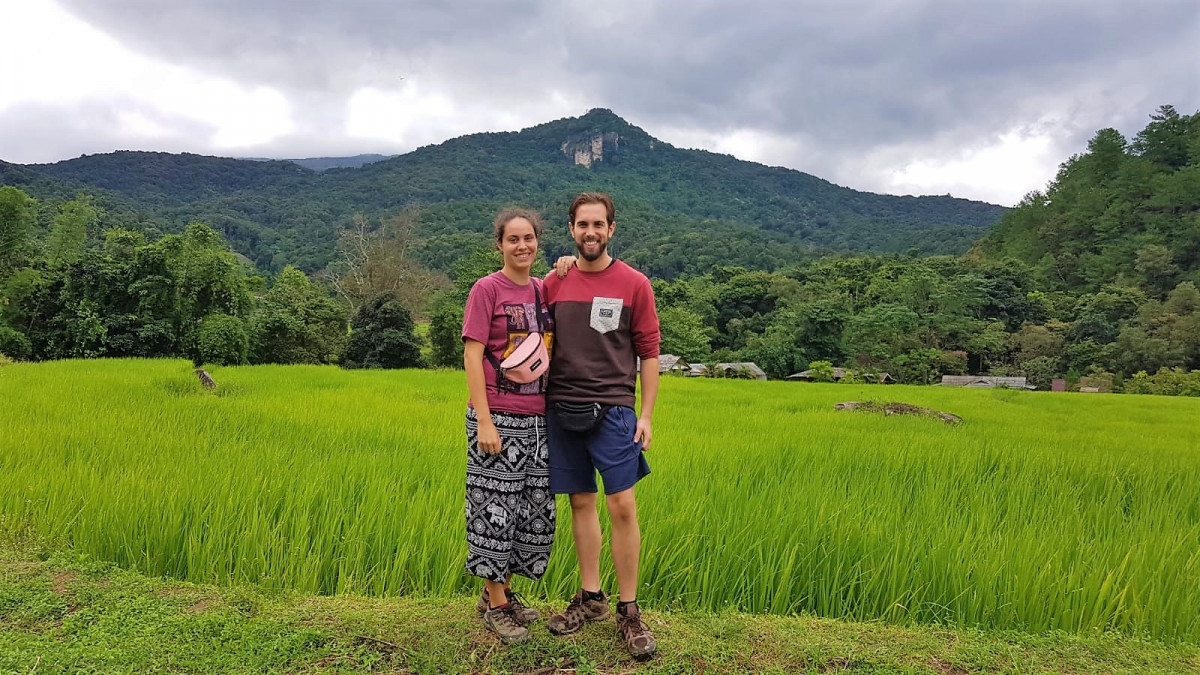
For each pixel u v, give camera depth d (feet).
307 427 26.99
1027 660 10.07
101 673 8.50
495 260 140.46
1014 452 27.04
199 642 9.44
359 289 159.53
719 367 136.05
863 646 10.22
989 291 197.26
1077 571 12.63
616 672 9.17
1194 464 26.53
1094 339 164.45
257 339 99.86
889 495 18.60
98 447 20.62
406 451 21.68
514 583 12.23
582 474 9.79
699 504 15.35
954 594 12.16
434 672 8.98
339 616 10.51
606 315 9.52
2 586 11.06
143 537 13.26
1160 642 10.94
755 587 12.47
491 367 9.63
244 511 14.11
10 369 48.14
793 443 26.86
